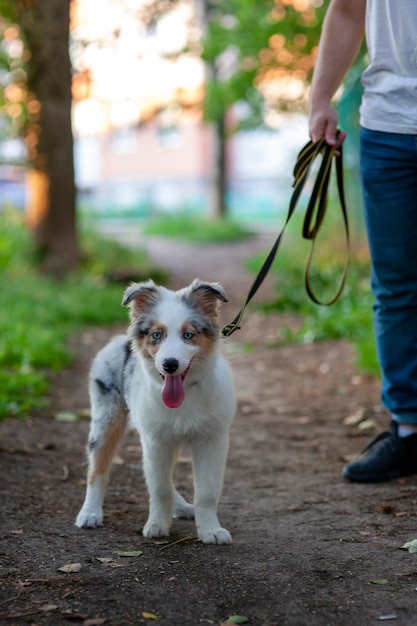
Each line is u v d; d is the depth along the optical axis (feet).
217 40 62.90
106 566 11.59
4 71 49.44
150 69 97.96
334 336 34.24
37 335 30.91
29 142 49.21
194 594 10.54
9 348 28.35
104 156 142.51
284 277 47.52
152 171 137.18
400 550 12.12
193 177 133.18
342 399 24.11
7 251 47.65
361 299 37.55
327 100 15.67
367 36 15.12
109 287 47.83
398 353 15.96
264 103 61.21
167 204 134.72
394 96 14.82
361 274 41.50
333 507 14.58
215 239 80.74
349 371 27.50
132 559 11.93
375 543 12.50
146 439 13.11
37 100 48.16
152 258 67.36
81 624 9.65
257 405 24.13
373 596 10.43
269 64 54.54
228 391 13.11
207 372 12.78
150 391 12.86
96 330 37.86
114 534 13.21
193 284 13.16
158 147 135.85
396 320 15.85
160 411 12.82
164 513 13.24
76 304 40.63
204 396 12.76
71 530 13.37
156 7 54.60
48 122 48.03
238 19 55.21
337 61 15.64
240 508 14.74
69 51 47.93
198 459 13.10
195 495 13.15
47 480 16.38
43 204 48.65
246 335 36.55
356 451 18.74
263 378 28.02
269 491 15.81
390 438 16.39
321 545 12.50
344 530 13.23
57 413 22.57
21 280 44.01
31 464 17.48
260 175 124.77
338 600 10.32
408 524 13.34
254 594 10.53
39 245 48.70
